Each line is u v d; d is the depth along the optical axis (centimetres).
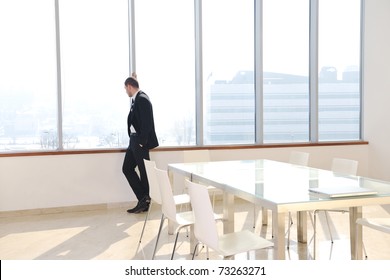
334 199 282
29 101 597
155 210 598
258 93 687
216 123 682
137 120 573
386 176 712
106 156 613
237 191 317
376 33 707
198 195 283
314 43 703
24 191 580
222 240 304
